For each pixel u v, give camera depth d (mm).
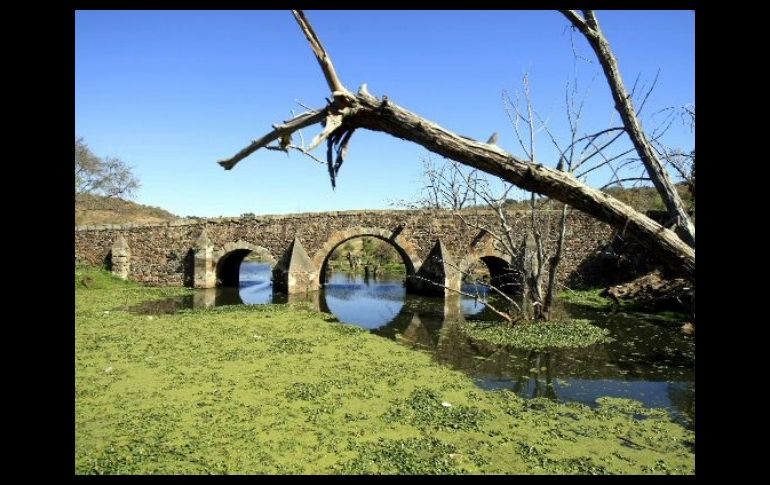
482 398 9695
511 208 25766
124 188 44219
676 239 2215
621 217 2207
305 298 24078
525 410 9078
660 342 14570
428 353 13414
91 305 20641
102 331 15320
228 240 26719
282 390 9859
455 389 10211
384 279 34219
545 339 14766
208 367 11430
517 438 7805
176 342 13906
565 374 11594
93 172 42719
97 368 11266
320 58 2057
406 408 8961
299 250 25703
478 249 24891
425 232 25453
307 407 8945
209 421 8258
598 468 6809
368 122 2189
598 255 24156
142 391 9734
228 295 24656
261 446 7328
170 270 26984
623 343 14461
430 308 21484
